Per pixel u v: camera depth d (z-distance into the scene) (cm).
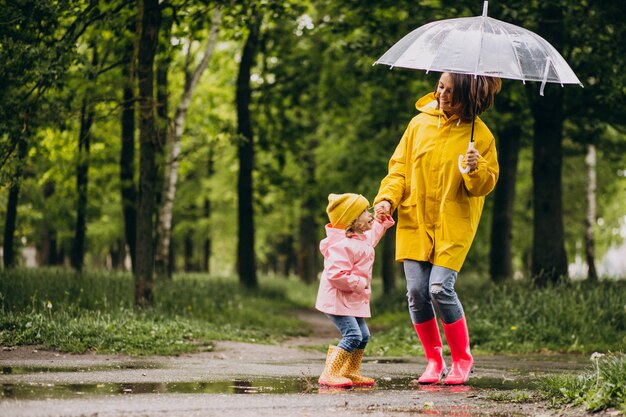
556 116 1574
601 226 4209
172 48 1498
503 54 604
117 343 916
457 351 660
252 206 2502
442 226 640
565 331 1212
